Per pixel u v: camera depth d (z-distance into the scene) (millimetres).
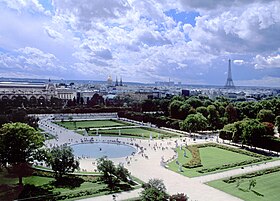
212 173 182375
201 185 159375
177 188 153750
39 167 179750
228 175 178000
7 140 146000
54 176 167500
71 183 158375
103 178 166000
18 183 149750
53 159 161375
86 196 141000
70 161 164875
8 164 150625
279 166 199750
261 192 150125
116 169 162000
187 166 194500
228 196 143750
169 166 197375
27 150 152250
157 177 172250
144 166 196375
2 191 139500
